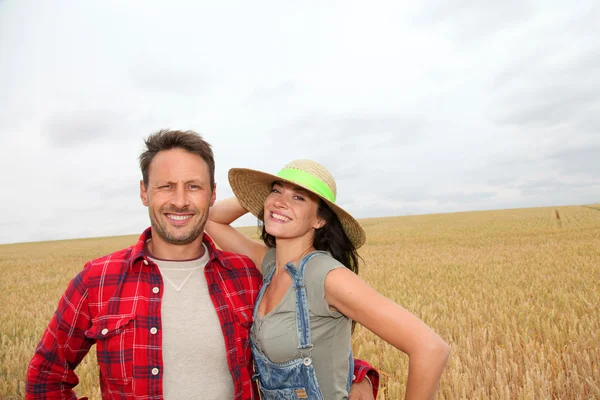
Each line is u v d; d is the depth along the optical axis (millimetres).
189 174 1903
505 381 3779
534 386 3664
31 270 19688
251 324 2092
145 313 1828
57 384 1887
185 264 1996
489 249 18422
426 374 1664
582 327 5238
